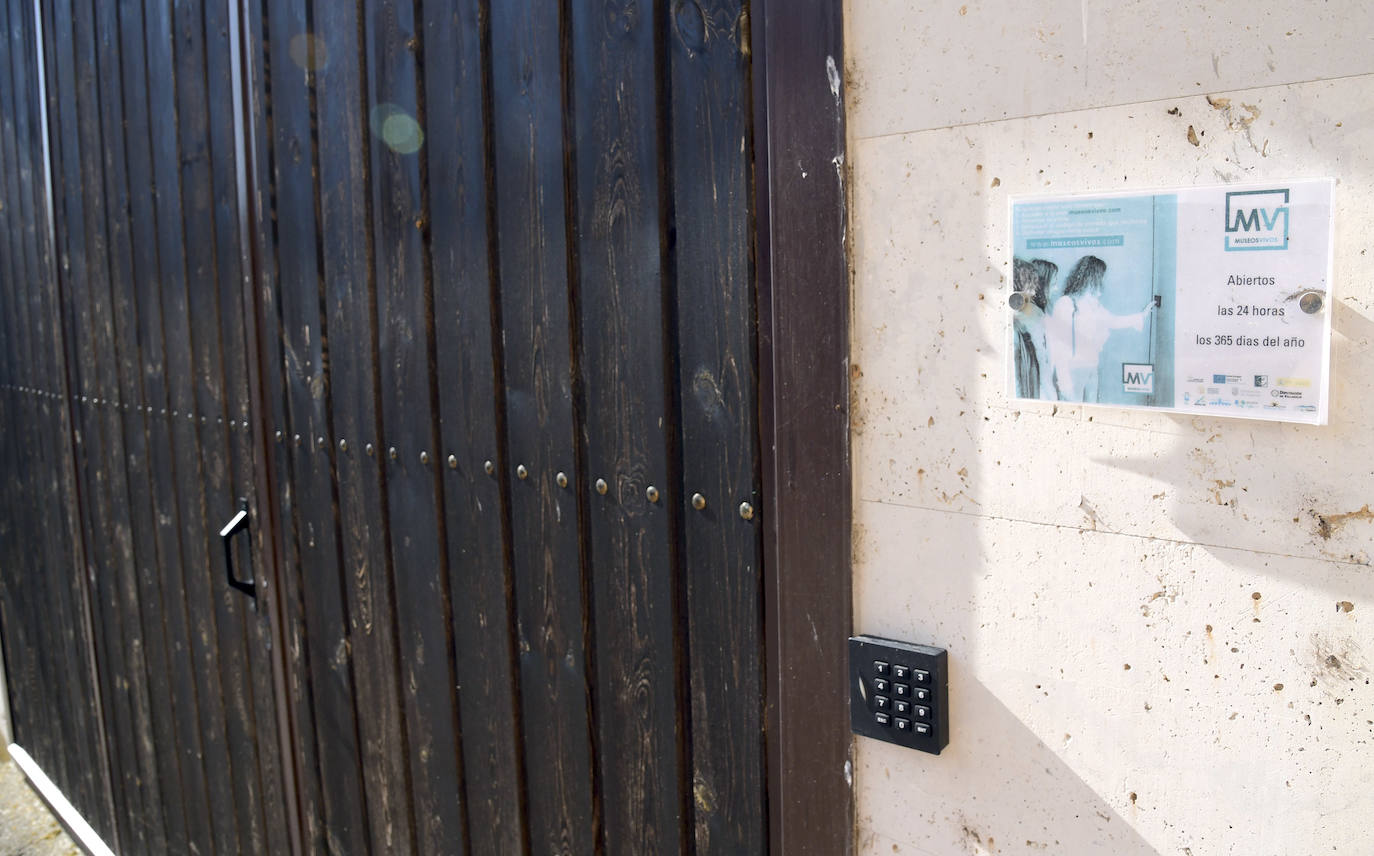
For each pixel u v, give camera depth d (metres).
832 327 1.30
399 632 2.17
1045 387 1.15
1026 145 1.14
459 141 1.82
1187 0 1.03
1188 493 1.08
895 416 1.27
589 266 1.62
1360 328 0.97
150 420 2.96
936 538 1.26
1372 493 0.98
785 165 1.33
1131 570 1.12
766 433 1.42
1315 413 0.99
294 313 2.30
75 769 3.92
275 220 2.31
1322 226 0.97
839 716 1.36
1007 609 1.22
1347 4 0.95
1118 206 1.08
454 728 2.05
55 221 3.33
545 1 1.63
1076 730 1.19
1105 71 1.08
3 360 3.94
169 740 3.17
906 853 1.34
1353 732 1.01
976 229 1.19
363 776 2.35
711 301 1.46
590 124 1.59
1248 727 1.07
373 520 2.17
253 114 2.31
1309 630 1.02
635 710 1.66
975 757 1.27
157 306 2.84
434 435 1.98
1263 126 1.00
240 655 2.73
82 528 3.48
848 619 1.34
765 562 1.44
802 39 1.29
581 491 1.70
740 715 1.51
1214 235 1.03
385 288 2.04
